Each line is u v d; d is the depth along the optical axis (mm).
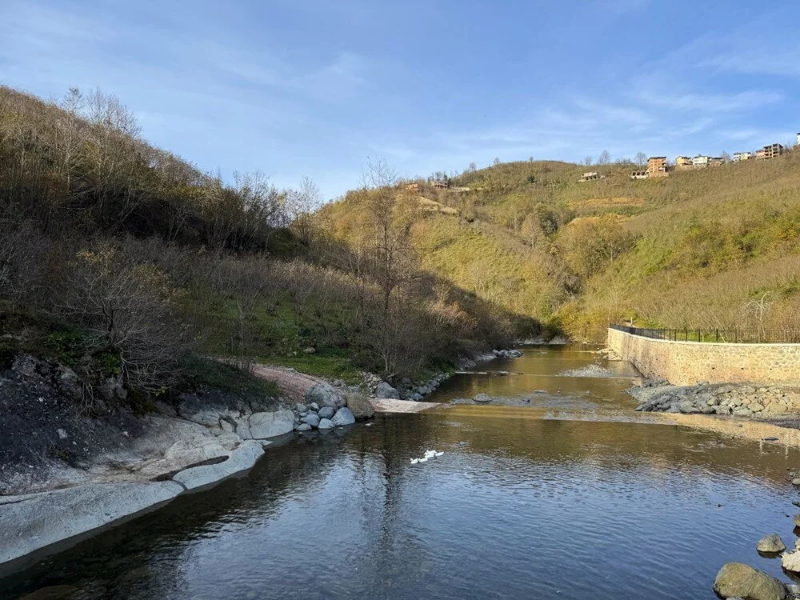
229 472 14086
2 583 8281
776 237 58219
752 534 10422
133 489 11750
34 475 11094
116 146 38125
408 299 37844
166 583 8406
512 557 9422
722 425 20359
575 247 96875
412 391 29484
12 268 15781
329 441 17859
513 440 17953
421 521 11023
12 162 25766
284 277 37312
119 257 19984
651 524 10875
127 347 15250
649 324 57094
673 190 123562
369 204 45750
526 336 81000
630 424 20625
